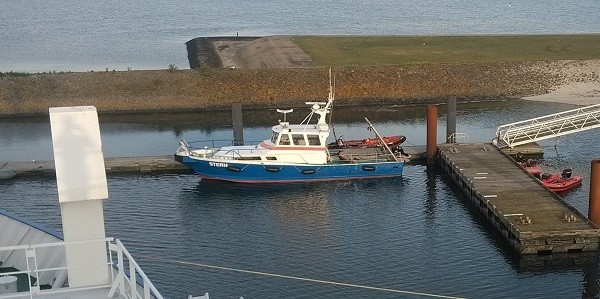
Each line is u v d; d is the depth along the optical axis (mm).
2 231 22688
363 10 161750
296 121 66188
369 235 38031
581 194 43375
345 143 51844
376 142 51812
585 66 78938
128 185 46875
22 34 127000
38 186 46969
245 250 36094
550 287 31719
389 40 98938
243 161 46156
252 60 88188
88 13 160875
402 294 30953
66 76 72625
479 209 40594
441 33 119438
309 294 30844
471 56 84688
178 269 33625
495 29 124875
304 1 184000
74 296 13820
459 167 45656
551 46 91625
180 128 63844
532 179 42719
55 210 42406
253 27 135000
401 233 38250
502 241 36562
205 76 73125
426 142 54938
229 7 173125
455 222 39688
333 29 129250
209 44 103875
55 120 13930
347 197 44500
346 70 75312
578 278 32438
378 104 72125
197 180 47719
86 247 14070
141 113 69500
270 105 71375
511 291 31375
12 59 100438
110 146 58156
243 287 31625
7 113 68438
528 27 127062
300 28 131875
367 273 33125
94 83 71875
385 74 75000
